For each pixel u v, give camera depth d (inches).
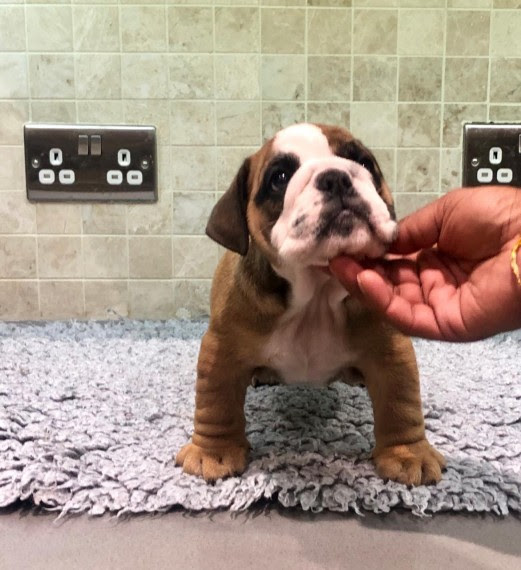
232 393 13.7
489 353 21.0
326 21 22.9
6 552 10.7
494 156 23.4
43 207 23.7
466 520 11.6
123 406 16.3
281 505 12.1
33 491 12.1
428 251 12.2
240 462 13.1
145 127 23.2
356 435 14.7
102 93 23.2
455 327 10.8
